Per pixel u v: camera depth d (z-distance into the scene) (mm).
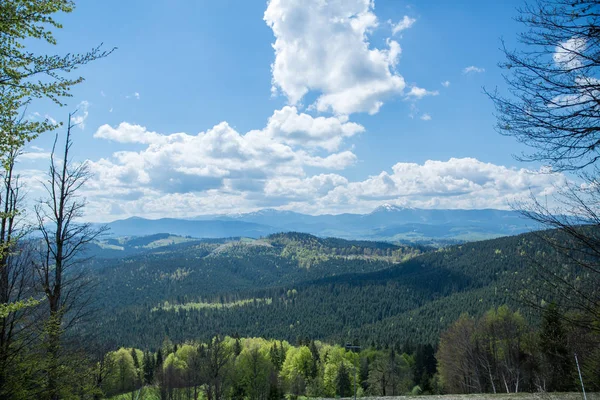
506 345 41906
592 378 16375
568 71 5426
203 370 62000
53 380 14227
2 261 11875
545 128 5668
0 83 7387
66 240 14406
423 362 79000
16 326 13062
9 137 7746
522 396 27734
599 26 5066
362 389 76500
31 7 7098
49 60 7676
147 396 65750
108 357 25234
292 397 73438
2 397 12336
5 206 11719
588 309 6023
